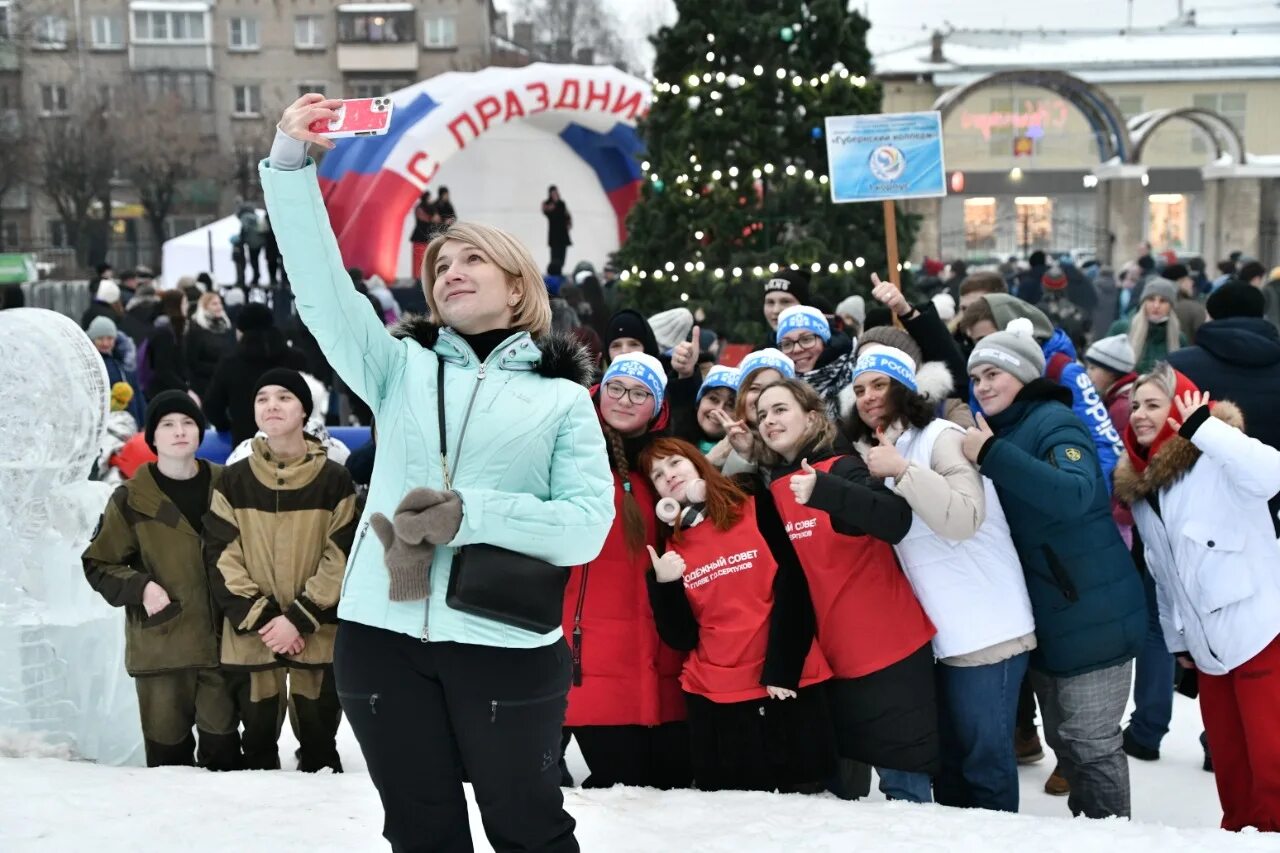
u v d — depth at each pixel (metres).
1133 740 5.68
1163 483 4.48
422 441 2.83
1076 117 42.53
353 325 2.86
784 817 4.09
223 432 8.10
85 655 5.12
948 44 46.91
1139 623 4.39
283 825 3.99
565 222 21.97
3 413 5.02
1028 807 5.11
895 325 6.25
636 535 4.59
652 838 3.89
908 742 4.37
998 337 4.52
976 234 42.84
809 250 10.84
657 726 4.73
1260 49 46.28
